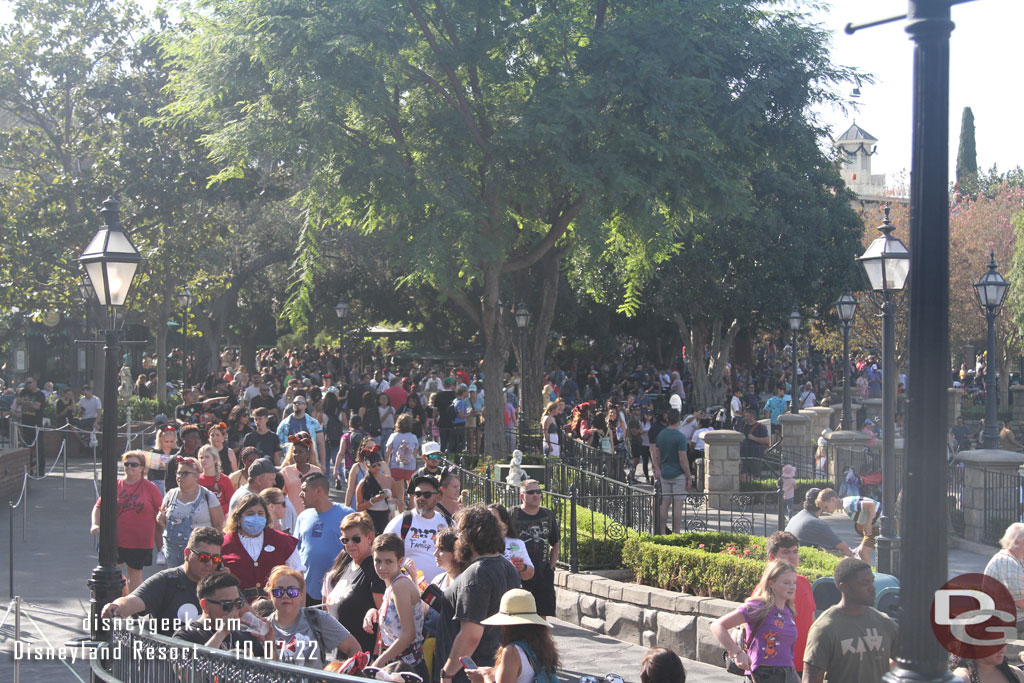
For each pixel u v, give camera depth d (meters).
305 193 19.03
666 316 40.47
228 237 33.91
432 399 24.66
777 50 19.02
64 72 29.20
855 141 83.62
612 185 17.98
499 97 20.09
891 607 7.52
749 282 38.50
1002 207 48.88
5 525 15.77
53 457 25.36
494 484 14.63
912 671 4.10
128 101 29.08
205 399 21.92
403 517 8.44
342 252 41.91
